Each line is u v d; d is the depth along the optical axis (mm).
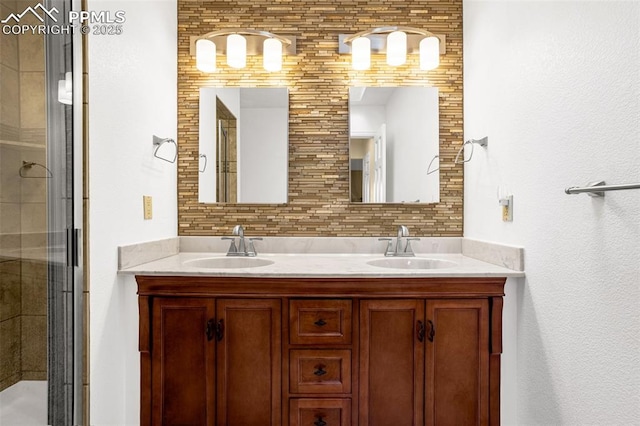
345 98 2111
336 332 1525
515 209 1526
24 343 1106
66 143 1232
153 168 1804
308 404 1524
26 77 1104
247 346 1530
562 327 1226
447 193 2115
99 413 1354
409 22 2117
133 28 1600
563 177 1215
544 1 1314
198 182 2109
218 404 1521
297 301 1522
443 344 1523
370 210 2109
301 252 2090
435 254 2072
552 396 1281
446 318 1528
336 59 2115
